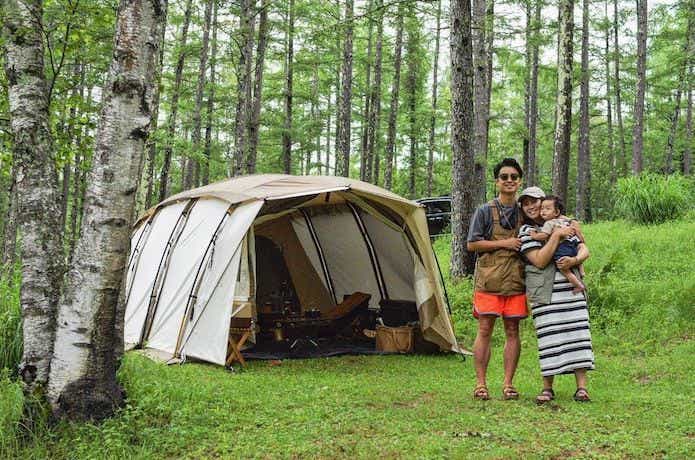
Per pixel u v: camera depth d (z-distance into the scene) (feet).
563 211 20.48
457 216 39.83
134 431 16.78
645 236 48.39
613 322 32.14
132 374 19.76
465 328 34.55
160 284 31.09
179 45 77.87
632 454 14.85
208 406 19.86
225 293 27.84
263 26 69.82
